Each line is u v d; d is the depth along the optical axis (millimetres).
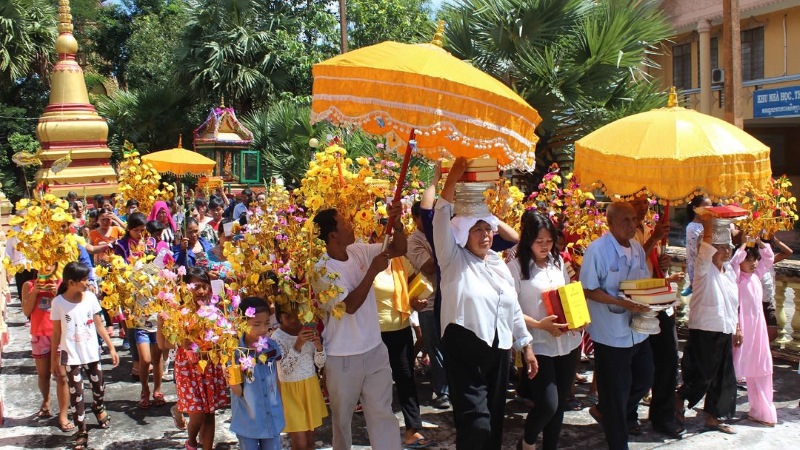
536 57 9977
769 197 6168
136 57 30328
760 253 5922
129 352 7891
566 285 4402
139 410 5953
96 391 5508
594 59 9797
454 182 4086
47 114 16922
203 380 4727
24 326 9453
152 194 10195
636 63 10180
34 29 23375
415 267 5172
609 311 4598
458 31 10664
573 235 6332
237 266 4527
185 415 5738
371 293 4297
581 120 10094
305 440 4395
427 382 6551
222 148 15898
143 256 5312
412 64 3461
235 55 22547
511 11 10227
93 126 16953
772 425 5363
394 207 4125
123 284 4695
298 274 4211
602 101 10234
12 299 11531
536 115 3717
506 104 3510
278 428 4172
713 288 5074
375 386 4230
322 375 5613
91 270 5688
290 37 23078
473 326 4012
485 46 10438
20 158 12945
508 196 5859
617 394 4559
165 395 6359
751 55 18312
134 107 22734
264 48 22891
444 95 3365
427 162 8953
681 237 18172
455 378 4086
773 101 17359
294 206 5016
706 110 18984
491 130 3463
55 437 5367
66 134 16625
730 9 8492
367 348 4184
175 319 4422
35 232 5566
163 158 12000
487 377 4195
